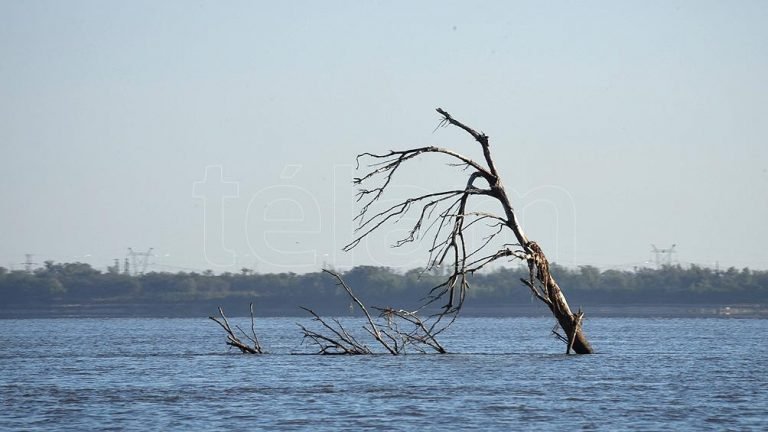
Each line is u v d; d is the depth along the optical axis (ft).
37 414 394.52
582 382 486.38
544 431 357.20
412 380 493.77
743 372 539.70
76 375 536.42
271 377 512.63
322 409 402.52
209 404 417.08
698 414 390.63
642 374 523.70
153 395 444.96
